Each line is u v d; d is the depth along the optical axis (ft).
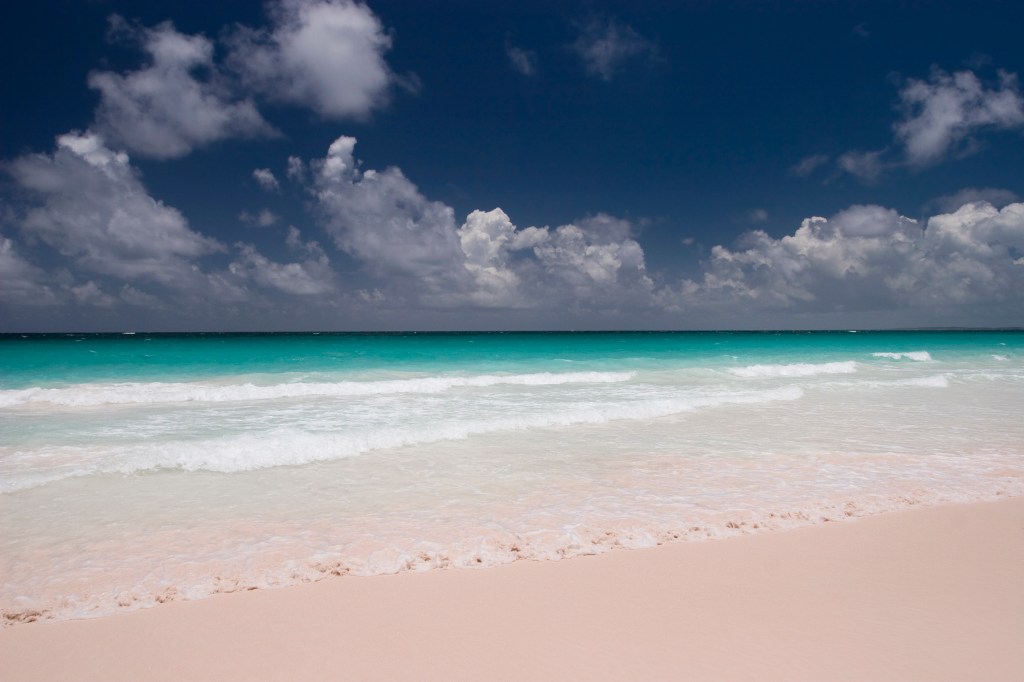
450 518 23.70
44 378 71.92
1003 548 20.86
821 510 24.97
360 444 36.47
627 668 13.12
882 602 16.60
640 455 34.96
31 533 21.80
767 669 13.10
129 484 28.43
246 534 21.86
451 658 13.58
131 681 12.74
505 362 100.27
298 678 12.78
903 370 93.30
